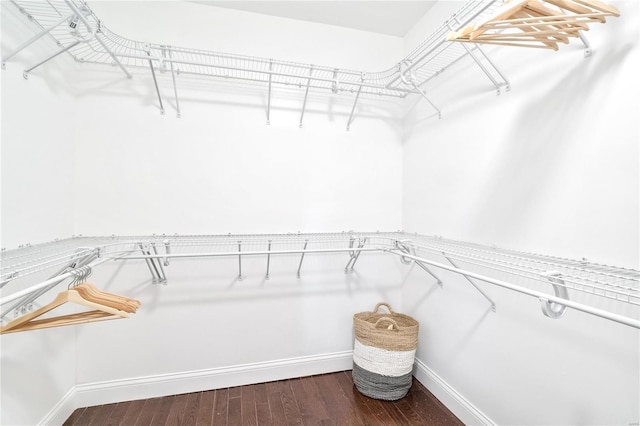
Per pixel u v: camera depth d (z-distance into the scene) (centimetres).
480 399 149
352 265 206
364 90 214
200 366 183
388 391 173
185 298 180
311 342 204
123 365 171
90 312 106
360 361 181
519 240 130
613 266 95
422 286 197
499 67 140
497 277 138
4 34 115
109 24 169
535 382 121
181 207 181
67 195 158
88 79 166
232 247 189
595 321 101
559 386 112
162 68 152
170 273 178
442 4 179
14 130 120
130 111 172
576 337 106
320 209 206
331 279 208
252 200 193
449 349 171
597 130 100
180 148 180
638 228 89
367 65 215
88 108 166
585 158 104
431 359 187
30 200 130
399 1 185
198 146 183
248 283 192
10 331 91
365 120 215
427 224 194
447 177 176
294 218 201
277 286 197
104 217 169
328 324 208
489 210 146
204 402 171
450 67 173
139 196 174
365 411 164
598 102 100
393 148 222
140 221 175
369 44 216
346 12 194
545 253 118
